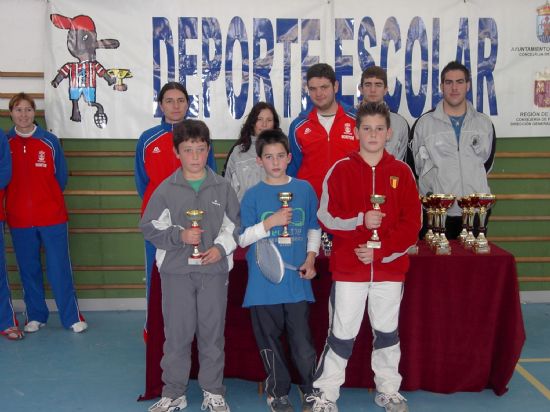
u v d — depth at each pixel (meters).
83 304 4.68
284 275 2.73
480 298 2.98
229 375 3.11
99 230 4.60
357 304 2.75
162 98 3.46
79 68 4.41
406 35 4.45
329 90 3.45
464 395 3.08
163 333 2.98
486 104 4.54
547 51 4.50
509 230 4.74
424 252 3.01
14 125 4.18
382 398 2.91
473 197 3.09
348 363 3.05
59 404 3.00
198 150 2.69
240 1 4.40
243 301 2.96
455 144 3.82
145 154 3.52
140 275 4.70
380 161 2.74
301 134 3.61
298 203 2.77
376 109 2.67
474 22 4.45
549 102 4.55
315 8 4.42
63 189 4.21
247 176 3.63
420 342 3.02
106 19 4.38
